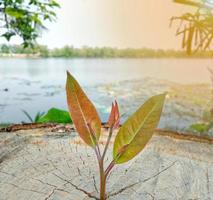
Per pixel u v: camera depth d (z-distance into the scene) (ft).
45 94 3.74
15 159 0.89
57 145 1.00
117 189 0.74
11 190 0.73
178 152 0.99
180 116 2.87
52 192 0.72
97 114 0.57
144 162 0.90
